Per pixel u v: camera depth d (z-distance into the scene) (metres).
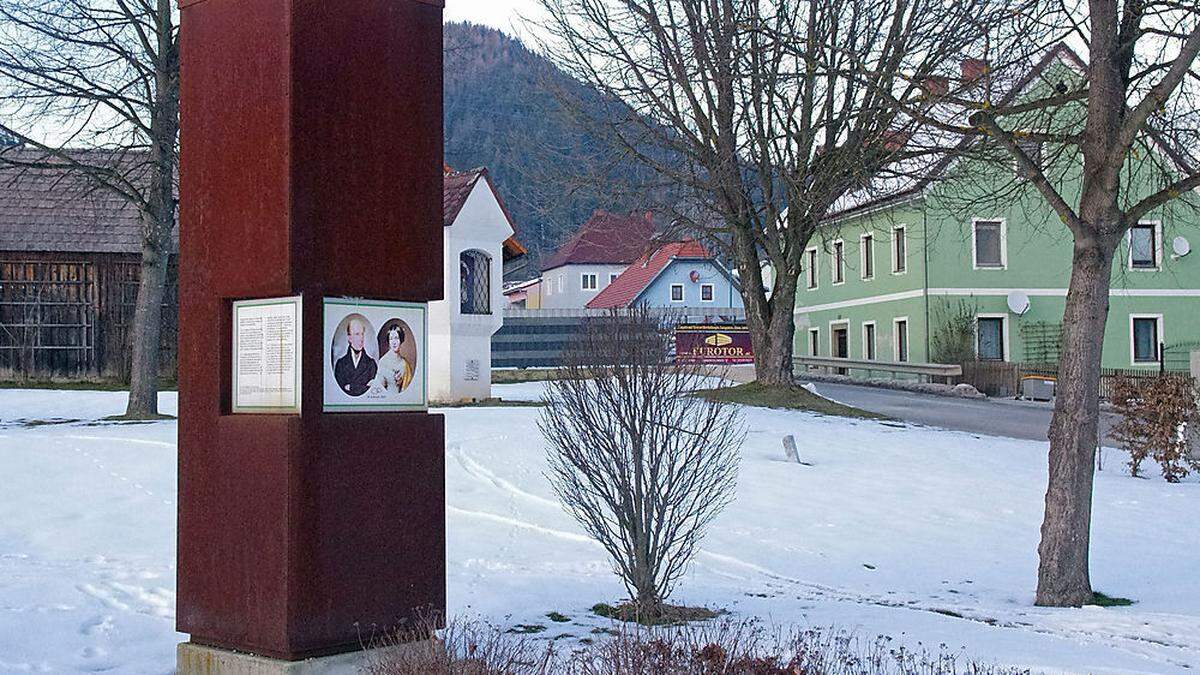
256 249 7.03
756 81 26.48
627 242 33.03
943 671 7.32
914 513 16.72
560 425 9.98
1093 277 11.79
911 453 22.58
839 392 40.09
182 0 7.48
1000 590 12.41
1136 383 22.64
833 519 16.02
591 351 9.85
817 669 6.46
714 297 76.19
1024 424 29.97
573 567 12.37
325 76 7.08
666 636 7.91
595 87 29.33
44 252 34.03
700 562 13.21
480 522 14.72
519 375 43.03
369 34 7.30
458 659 6.63
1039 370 41.78
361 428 7.08
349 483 7.00
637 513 9.70
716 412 10.13
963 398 39.66
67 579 10.50
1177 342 48.00
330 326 7.03
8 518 13.66
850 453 22.06
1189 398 21.09
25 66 21.98
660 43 27.38
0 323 33.81
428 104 7.56
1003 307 46.84
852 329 52.75
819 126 28.11
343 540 6.96
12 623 8.55
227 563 7.05
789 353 31.03
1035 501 18.03
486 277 28.61
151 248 24.25
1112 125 11.78
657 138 29.47
